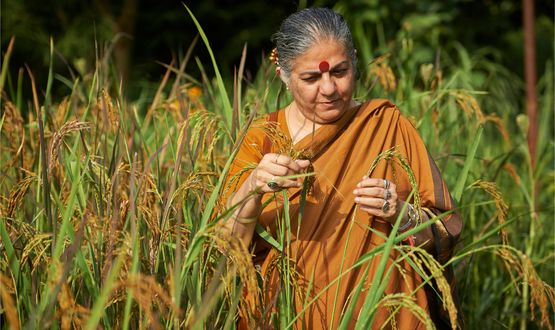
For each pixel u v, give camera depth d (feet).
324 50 8.53
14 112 11.14
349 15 25.39
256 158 9.19
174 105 11.78
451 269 9.29
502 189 14.87
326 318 8.65
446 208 9.12
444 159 13.12
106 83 11.36
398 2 25.81
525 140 14.35
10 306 6.44
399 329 8.77
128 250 7.77
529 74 17.89
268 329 8.14
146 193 8.60
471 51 27.94
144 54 30.94
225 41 30.45
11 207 8.75
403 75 13.88
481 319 12.67
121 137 10.41
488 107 20.03
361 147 8.95
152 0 31.22
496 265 13.55
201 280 8.20
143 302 6.70
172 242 8.89
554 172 17.15
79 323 7.73
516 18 31.94
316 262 8.70
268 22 30.01
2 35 28.40
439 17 25.48
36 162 10.65
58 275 6.85
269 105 12.94
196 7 30.53
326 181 8.84
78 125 8.92
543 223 14.87
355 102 9.46
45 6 30.12
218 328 8.71
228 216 7.99
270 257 8.96
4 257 8.48
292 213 8.86
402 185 9.03
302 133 9.04
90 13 30.12
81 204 9.47
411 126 9.32
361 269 8.75
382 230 8.85
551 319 13.08
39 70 28.66
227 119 10.27
